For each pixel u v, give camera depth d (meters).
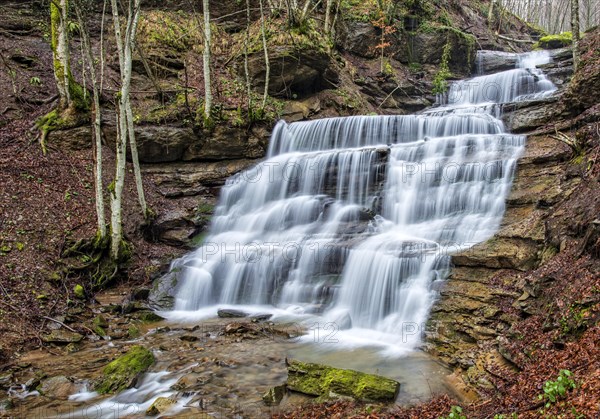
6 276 9.96
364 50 24.67
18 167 13.24
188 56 19.91
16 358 8.18
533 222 9.66
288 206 14.36
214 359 8.17
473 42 25.94
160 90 16.72
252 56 19.17
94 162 12.23
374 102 22.09
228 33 22.03
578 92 12.73
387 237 11.76
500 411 5.39
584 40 19.55
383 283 10.00
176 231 13.97
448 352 7.73
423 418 5.83
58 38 15.40
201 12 22.59
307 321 10.12
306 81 19.55
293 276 11.55
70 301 10.24
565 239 8.33
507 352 6.73
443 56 24.80
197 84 18.66
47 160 14.02
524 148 12.45
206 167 16.28
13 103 15.65
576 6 15.77
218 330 9.69
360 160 14.45
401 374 7.33
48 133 14.81
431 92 23.81
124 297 11.09
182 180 15.73
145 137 15.55
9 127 14.69
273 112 18.11
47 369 7.86
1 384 7.28
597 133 10.28
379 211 13.62
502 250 9.18
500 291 8.34
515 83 21.62
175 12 22.02
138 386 7.33
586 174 9.64
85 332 9.33
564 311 6.61
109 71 18.33
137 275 12.00
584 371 5.24
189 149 16.23
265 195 15.58
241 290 11.88
